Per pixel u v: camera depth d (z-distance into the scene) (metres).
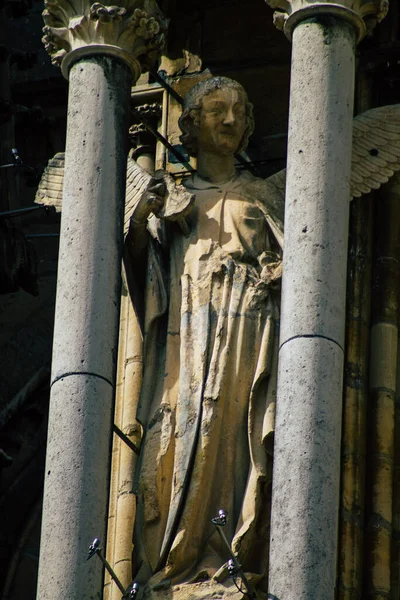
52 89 30.80
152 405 24.78
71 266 24.42
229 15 27.98
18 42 31.39
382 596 24.75
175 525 24.08
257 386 24.44
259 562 24.02
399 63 26.95
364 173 25.75
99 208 24.61
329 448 23.11
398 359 25.89
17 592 28.45
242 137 25.92
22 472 29.25
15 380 29.81
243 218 25.33
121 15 25.28
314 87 24.30
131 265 25.48
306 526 22.78
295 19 24.67
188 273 25.08
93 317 24.22
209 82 25.83
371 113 25.97
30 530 28.80
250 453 24.25
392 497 25.25
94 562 23.41
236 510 24.17
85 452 23.70
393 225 26.34
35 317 30.11
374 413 25.55
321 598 22.56
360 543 24.97
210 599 23.69
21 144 30.66
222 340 24.62
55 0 25.53
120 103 25.12
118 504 25.61
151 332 25.09
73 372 24.00
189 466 24.20
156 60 26.05
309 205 23.89
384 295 26.06
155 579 23.95
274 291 24.89
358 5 24.80
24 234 29.17
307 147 24.09
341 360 23.52
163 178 25.44
